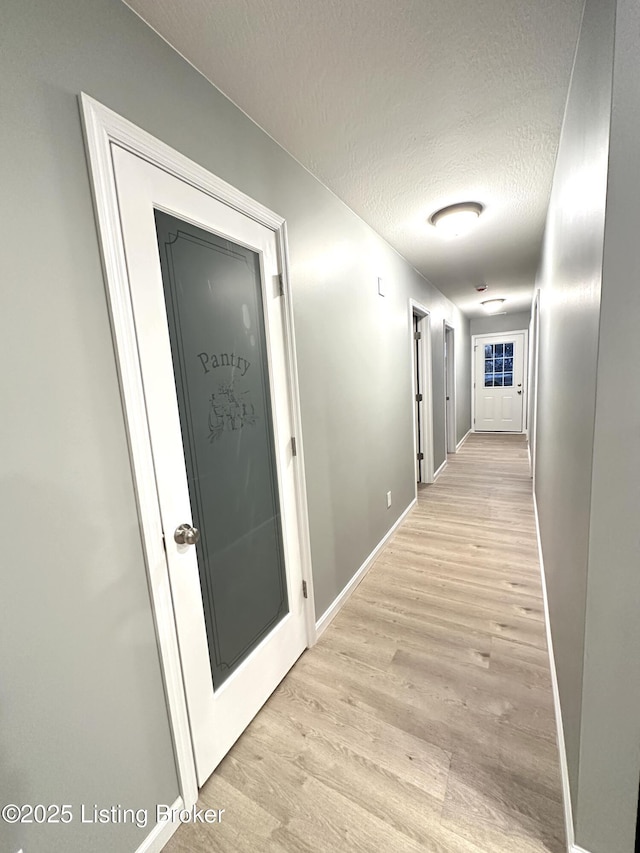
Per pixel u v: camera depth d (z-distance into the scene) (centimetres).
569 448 121
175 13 97
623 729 84
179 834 106
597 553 82
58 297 79
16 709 73
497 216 240
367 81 125
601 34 81
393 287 296
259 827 106
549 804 107
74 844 83
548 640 170
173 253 110
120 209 92
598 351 77
